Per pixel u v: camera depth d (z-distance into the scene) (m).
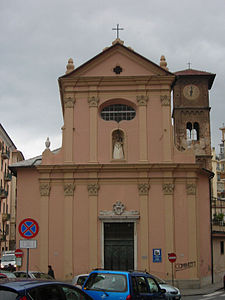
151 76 33.72
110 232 32.44
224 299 24.81
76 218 32.28
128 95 33.94
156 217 32.12
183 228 32.12
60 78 33.84
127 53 34.41
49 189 32.75
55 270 31.72
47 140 33.69
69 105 33.84
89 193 32.47
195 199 32.44
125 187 32.59
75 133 33.47
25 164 33.50
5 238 65.75
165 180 32.50
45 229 32.19
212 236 36.72
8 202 70.94
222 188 108.56
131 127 33.50
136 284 14.88
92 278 15.21
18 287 9.86
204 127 65.81
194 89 66.75
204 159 64.75
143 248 31.70
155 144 33.19
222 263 39.19
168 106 33.62
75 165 32.53
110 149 33.06
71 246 31.86
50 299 10.26
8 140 70.38
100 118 33.69
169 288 23.66
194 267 31.55
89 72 34.25
